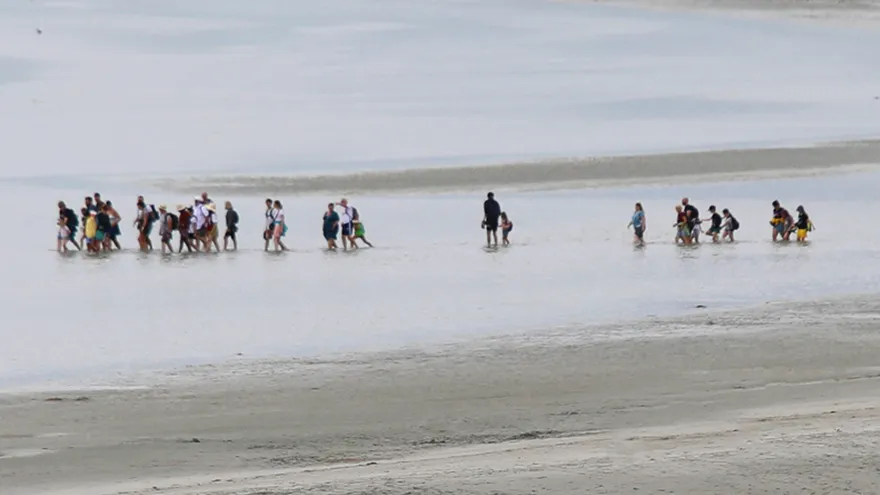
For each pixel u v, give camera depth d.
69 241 169.12
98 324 110.38
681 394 80.12
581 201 198.50
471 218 183.38
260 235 172.75
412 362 92.00
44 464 67.31
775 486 56.25
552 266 139.00
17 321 112.38
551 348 95.69
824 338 97.06
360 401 80.75
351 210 157.88
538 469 60.00
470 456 64.81
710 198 199.88
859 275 128.75
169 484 62.28
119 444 71.25
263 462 66.88
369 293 123.56
